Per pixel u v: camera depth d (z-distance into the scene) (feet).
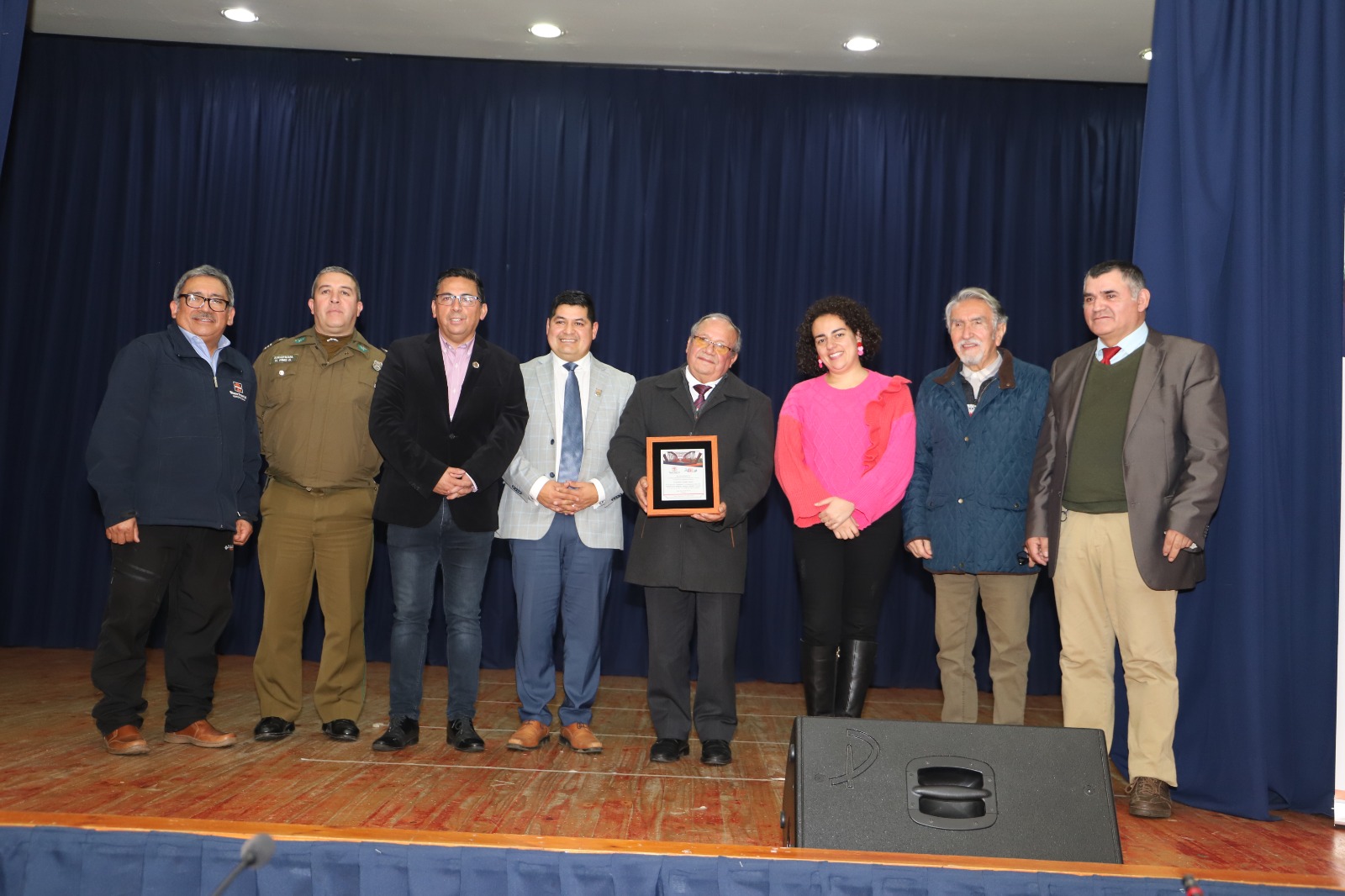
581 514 11.21
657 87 18.31
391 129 18.34
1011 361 10.84
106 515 10.21
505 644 17.63
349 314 11.29
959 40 16.78
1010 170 18.21
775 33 16.80
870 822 6.71
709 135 18.25
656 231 18.11
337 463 11.16
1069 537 10.02
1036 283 18.04
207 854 6.14
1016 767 6.90
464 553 11.22
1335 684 9.53
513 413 11.12
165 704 13.09
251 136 18.37
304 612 11.42
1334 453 9.59
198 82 18.43
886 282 18.07
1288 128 9.93
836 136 18.28
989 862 6.23
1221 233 9.92
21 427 18.20
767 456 11.09
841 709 10.61
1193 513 9.11
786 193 18.19
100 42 18.39
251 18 17.15
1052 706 16.31
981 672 17.53
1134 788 9.46
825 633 10.68
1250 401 9.59
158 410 10.64
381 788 9.23
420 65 18.42
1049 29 16.33
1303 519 9.75
